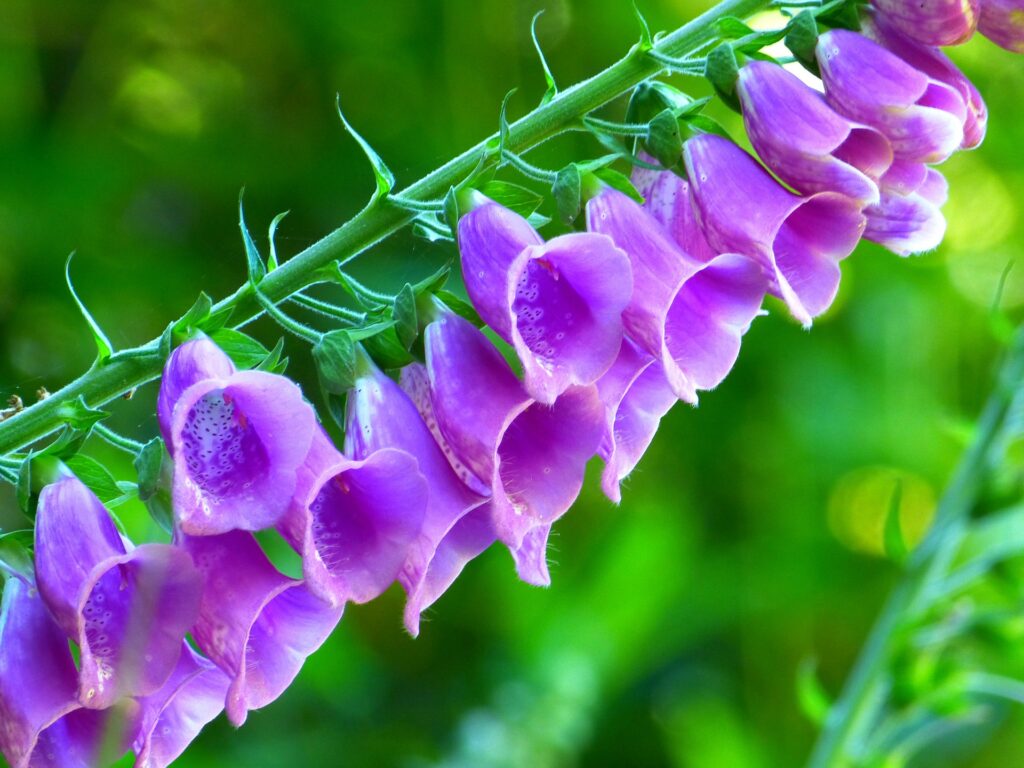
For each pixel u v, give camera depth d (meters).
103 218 1.43
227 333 0.66
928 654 0.90
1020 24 0.66
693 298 0.67
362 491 0.64
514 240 0.65
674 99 0.68
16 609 0.65
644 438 0.68
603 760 1.48
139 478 0.64
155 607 0.62
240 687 0.63
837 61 0.67
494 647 1.46
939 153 0.66
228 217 1.49
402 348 0.66
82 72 1.50
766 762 1.44
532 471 0.65
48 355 1.37
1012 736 1.46
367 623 1.53
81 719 0.65
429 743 1.40
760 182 0.66
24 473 0.66
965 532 0.91
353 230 0.68
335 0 1.54
